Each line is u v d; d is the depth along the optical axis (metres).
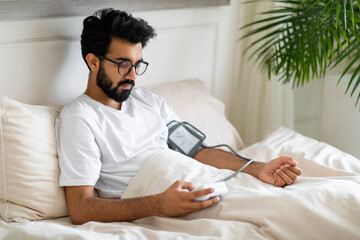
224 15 2.20
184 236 1.17
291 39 1.93
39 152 1.38
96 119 1.46
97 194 1.48
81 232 1.15
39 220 1.37
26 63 1.57
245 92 2.40
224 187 1.31
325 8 1.74
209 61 2.22
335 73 2.46
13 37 1.51
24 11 1.50
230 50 2.30
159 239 1.16
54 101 1.68
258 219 1.23
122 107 1.56
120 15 1.44
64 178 1.36
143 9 1.83
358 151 2.24
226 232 1.18
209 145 1.85
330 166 1.62
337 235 1.21
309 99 2.76
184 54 2.10
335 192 1.28
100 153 1.45
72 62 1.69
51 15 1.57
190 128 1.71
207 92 2.02
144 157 1.52
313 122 2.84
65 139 1.40
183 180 1.37
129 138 1.51
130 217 1.30
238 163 1.59
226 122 1.98
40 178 1.36
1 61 1.52
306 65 1.86
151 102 1.67
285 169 1.47
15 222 1.33
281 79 2.32
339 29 1.89
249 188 1.35
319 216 1.21
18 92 1.58
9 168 1.35
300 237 1.21
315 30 1.86
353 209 1.24
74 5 1.62
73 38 1.67
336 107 2.30
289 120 2.44
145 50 1.93
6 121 1.36
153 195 1.29
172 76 2.08
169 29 1.99
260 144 1.83
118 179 1.47
